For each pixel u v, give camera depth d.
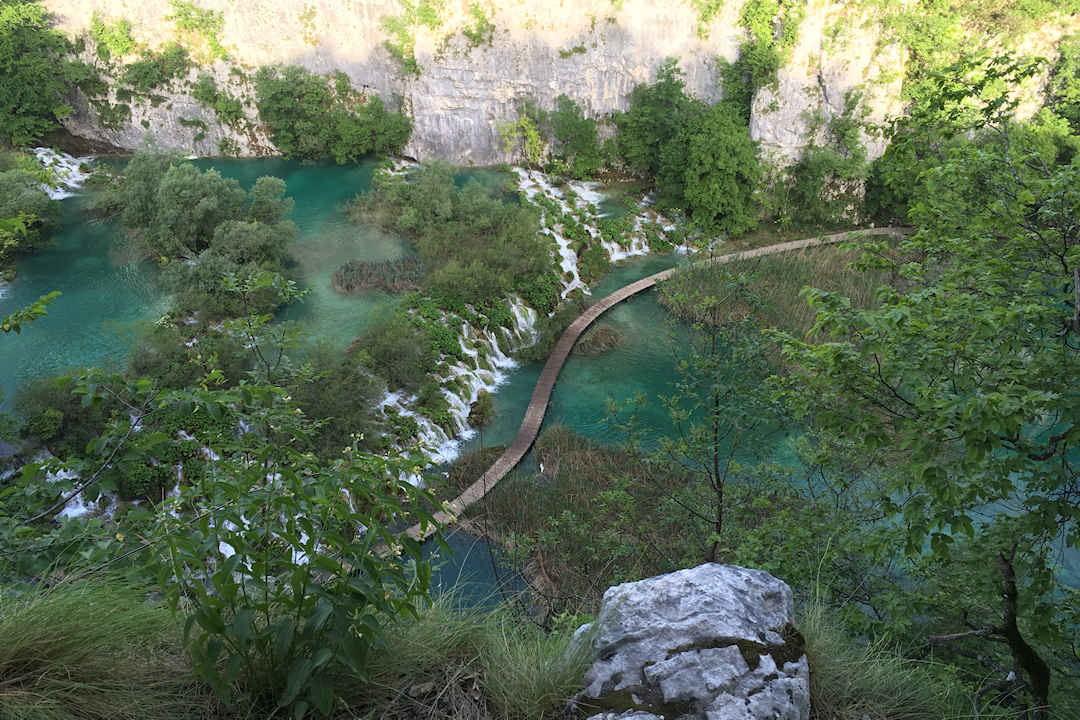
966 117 12.93
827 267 43.84
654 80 57.66
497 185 57.81
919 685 6.21
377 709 4.93
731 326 16.34
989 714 6.08
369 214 50.91
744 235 52.56
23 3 59.38
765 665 5.07
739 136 50.03
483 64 59.41
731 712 4.76
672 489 19.36
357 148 60.97
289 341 12.87
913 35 50.38
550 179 58.50
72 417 29.08
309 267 44.91
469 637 5.58
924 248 11.90
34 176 51.16
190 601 5.02
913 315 9.44
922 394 8.30
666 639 5.21
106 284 42.88
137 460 6.27
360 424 30.56
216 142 63.59
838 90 52.34
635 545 19.88
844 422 9.27
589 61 58.28
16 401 29.22
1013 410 6.92
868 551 10.06
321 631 4.69
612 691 5.03
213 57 61.62
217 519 4.60
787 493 16.53
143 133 63.72
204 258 40.09
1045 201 9.70
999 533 8.81
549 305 43.47
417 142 62.66
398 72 61.16
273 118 61.09
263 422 5.93
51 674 4.48
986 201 11.18
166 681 4.76
